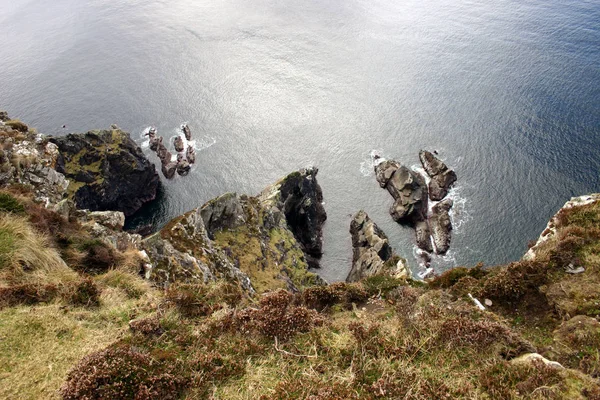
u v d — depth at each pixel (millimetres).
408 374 10766
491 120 80250
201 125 89375
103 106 96875
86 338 12656
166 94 100250
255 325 12742
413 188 65750
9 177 27047
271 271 36844
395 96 91312
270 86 99688
